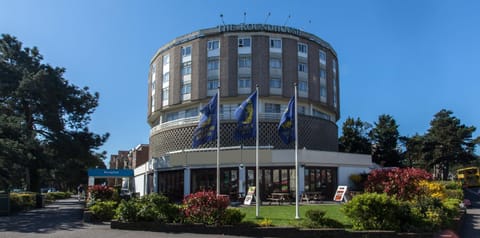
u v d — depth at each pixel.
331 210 22.52
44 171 44.16
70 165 43.09
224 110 52.72
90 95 41.91
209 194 15.91
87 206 24.89
